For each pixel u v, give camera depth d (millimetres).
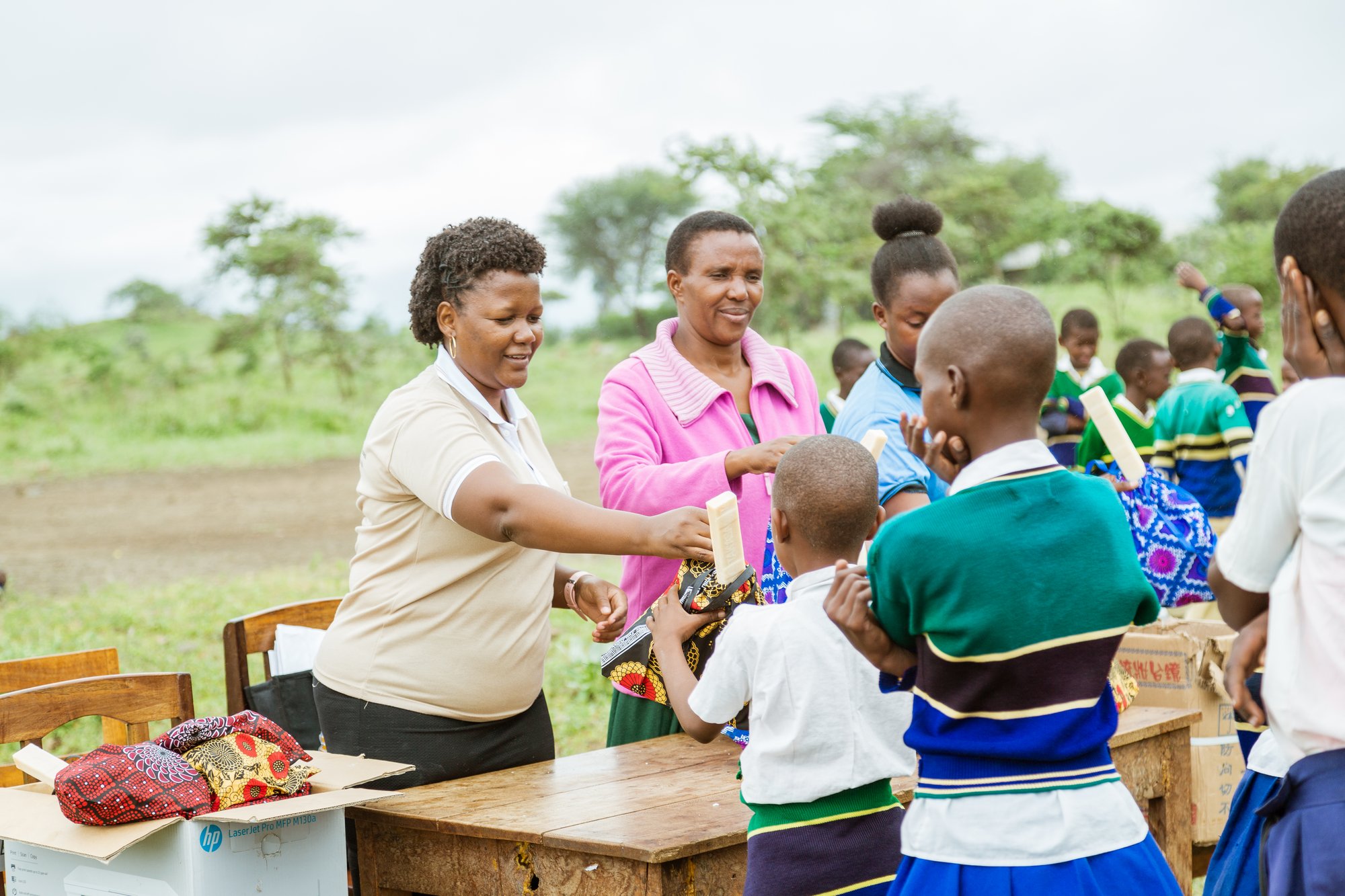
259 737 2826
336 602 4078
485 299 3146
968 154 46594
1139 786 3477
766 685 2402
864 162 42500
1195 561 3898
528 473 3281
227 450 22703
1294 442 1973
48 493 18281
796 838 2387
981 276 35375
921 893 2115
